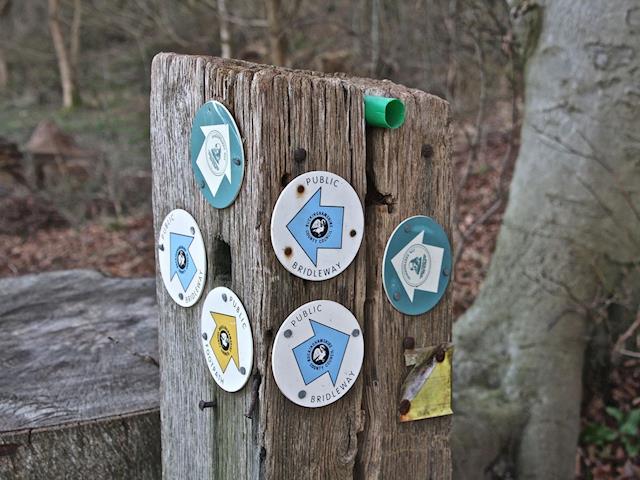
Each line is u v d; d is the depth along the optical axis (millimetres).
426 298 545
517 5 1087
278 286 475
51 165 3078
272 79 456
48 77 5660
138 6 2533
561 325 1037
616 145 1013
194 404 577
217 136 493
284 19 2117
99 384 784
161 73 559
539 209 1066
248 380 496
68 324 981
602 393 1143
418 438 562
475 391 1030
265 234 466
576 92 1030
